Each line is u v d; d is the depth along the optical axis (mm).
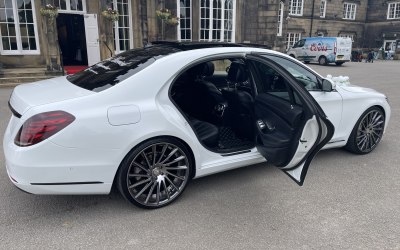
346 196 3418
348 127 4332
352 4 34000
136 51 3760
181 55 3145
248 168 4090
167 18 13648
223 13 15516
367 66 22859
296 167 3012
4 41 11688
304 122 2846
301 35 30969
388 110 4660
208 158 3332
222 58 3346
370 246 2617
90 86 2994
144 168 2984
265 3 16062
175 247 2564
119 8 13484
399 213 3109
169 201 3160
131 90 2861
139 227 2818
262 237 2711
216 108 4172
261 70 3600
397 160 4430
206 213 3059
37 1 11828
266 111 3367
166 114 2980
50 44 11016
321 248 2584
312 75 4008
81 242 2604
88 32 13328
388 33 33969
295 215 3049
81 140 2611
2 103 7641
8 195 3320
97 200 3262
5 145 2797
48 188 2619
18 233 2703
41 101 2689
